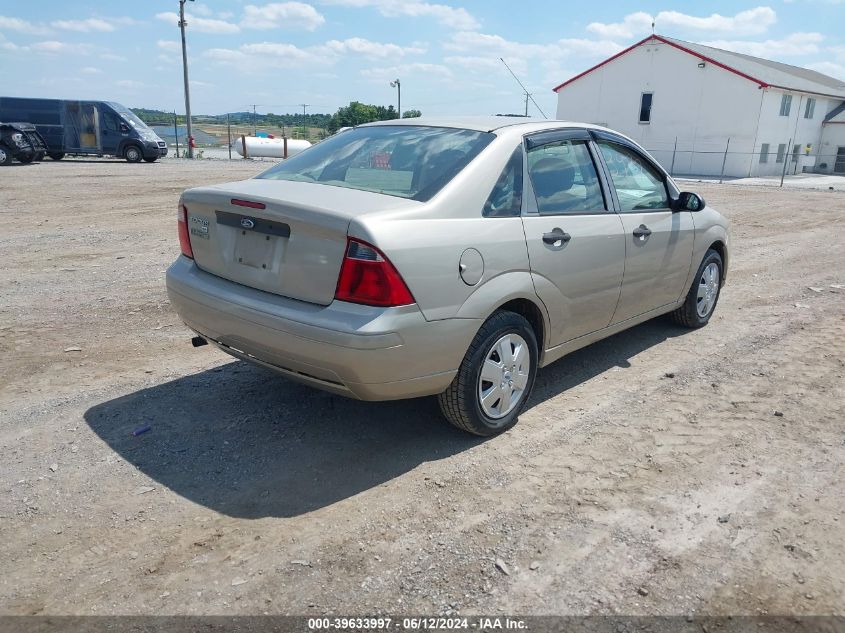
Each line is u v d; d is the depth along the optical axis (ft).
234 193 11.84
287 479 11.67
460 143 13.01
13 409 13.93
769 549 9.98
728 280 27.86
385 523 10.46
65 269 26.25
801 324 21.29
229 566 9.41
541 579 9.27
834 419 14.35
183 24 114.73
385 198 11.54
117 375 15.84
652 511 10.89
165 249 30.89
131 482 11.44
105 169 78.43
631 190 16.17
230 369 16.39
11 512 10.50
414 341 10.89
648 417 14.32
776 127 124.06
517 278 12.44
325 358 10.72
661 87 128.36
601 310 15.12
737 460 12.56
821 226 46.60
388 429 13.56
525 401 13.66
